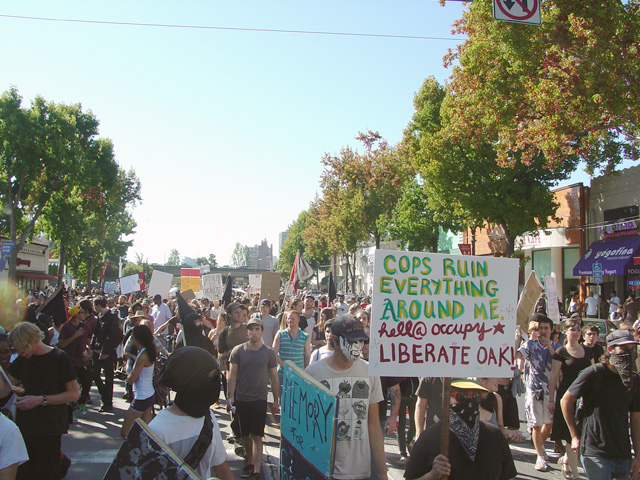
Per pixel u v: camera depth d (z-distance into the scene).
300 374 4.41
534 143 14.47
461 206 25.98
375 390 4.64
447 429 3.50
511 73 13.98
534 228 25.66
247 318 9.48
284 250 101.00
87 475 6.94
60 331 10.22
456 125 17.23
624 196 25.28
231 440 8.60
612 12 12.17
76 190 42.94
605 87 12.37
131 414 7.16
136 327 7.23
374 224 41.91
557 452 8.22
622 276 24.94
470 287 4.04
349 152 42.19
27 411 5.39
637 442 5.08
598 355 7.20
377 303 3.87
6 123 35.38
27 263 53.31
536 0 9.66
